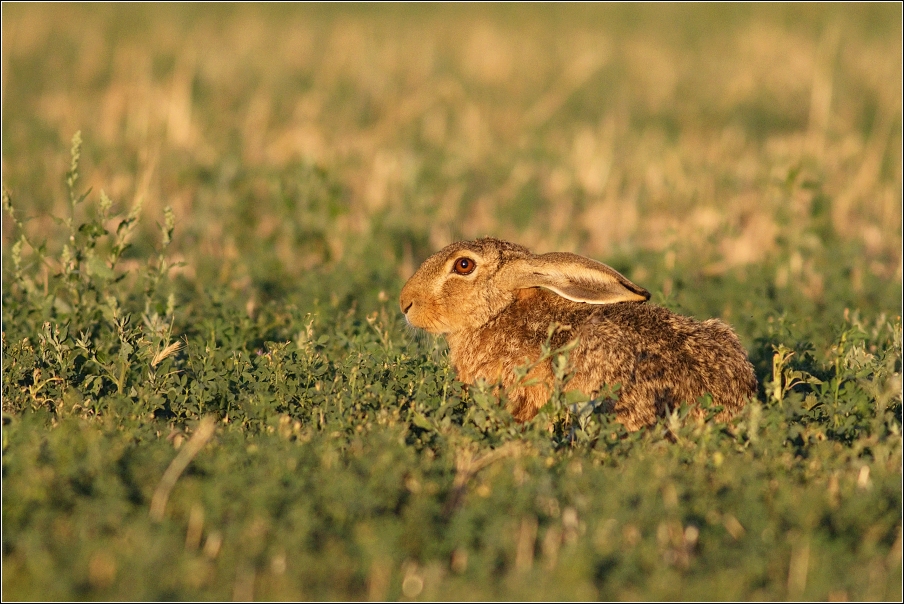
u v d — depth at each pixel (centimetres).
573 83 4709
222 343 1667
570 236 2594
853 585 987
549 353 1366
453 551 1023
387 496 1095
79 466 1090
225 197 2673
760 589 990
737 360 1430
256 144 3431
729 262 2338
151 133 3356
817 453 1234
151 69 4434
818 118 3781
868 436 1326
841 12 6362
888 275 2295
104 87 4278
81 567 948
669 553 1011
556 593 941
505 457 1184
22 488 1043
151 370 1461
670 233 2203
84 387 1444
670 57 5381
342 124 3853
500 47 5403
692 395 1384
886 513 1114
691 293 2039
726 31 6159
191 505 1041
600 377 1402
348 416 1321
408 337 1756
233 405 1413
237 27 5797
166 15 6178
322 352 1628
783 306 1947
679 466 1176
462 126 3903
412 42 5541
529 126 3950
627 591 957
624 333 1421
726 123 4131
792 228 2408
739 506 1091
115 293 1814
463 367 1588
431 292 1614
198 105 3984
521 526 1038
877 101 4184
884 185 3009
